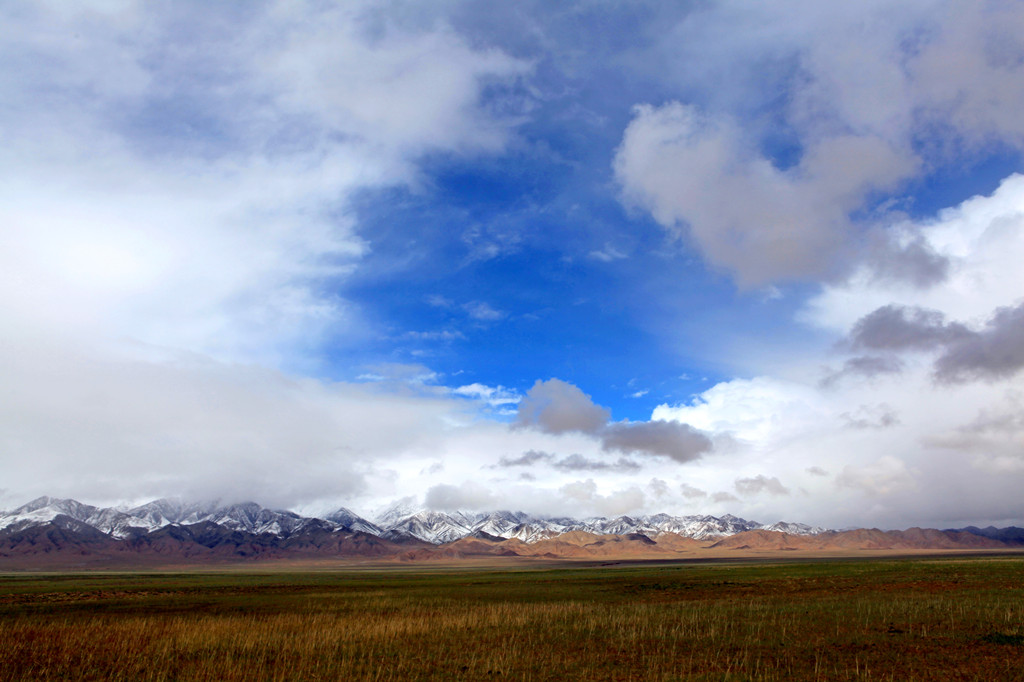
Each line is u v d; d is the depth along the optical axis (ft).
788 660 86.17
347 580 400.88
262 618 146.72
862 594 176.55
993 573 237.25
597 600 192.75
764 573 303.27
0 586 331.98
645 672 81.92
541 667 86.12
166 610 180.96
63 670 86.84
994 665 79.20
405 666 88.48
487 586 281.74
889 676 75.51
